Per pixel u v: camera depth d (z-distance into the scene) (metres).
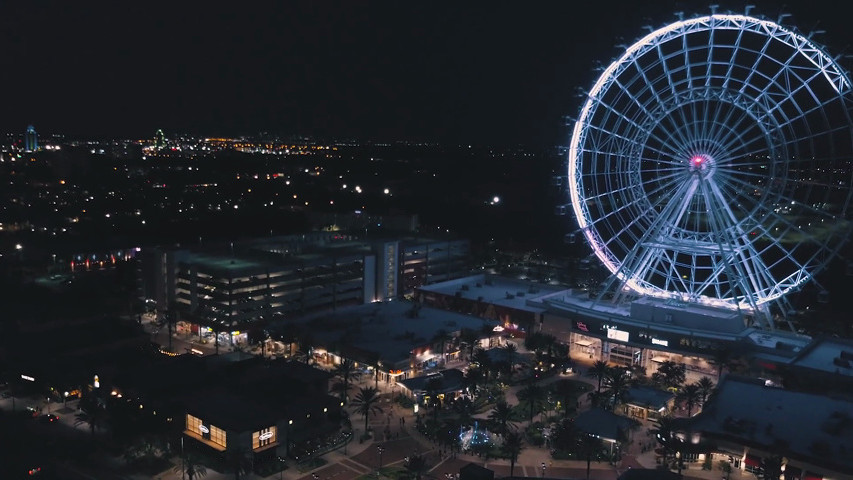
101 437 118.75
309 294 193.00
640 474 93.69
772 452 105.56
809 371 134.38
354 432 124.38
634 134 154.25
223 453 109.75
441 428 123.88
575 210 161.88
